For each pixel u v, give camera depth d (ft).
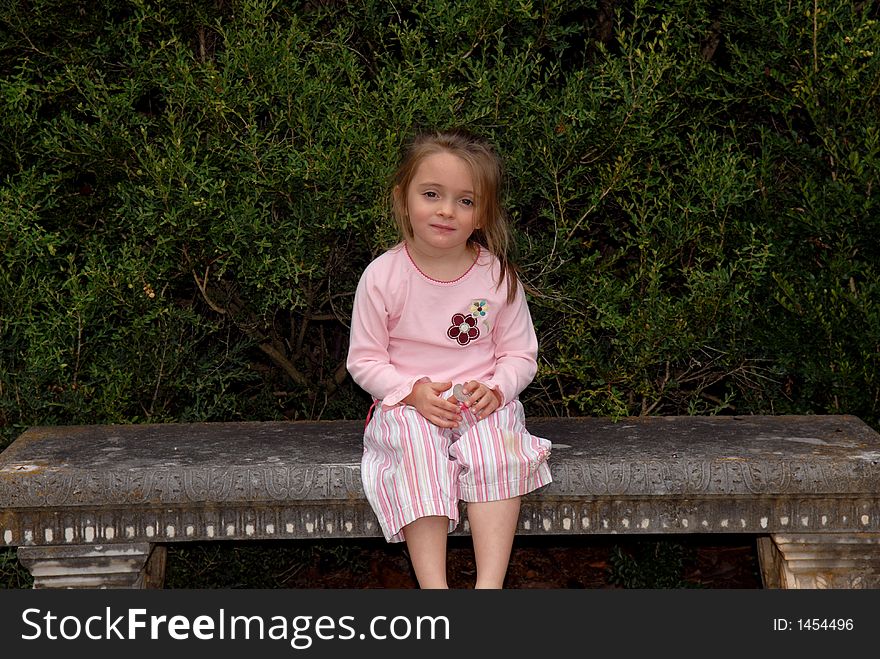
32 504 9.29
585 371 11.80
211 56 12.55
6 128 11.64
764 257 11.20
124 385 11.27
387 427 9.36
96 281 11.03
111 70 12.23
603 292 11.44
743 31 11.85
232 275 12.34
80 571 9.57
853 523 9.66
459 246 9.78
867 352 11.06
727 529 9.71
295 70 11.23
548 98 12.26
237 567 12.17
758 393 12.32
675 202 11.51
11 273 11.32
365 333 9.79
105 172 11.61
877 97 11.37
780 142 11.70
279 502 9.52
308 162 11.00
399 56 12.55
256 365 13.56
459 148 9.38
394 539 9.14
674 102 11.79
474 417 9.50
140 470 9.40
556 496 9.53
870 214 11.07
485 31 11.53
